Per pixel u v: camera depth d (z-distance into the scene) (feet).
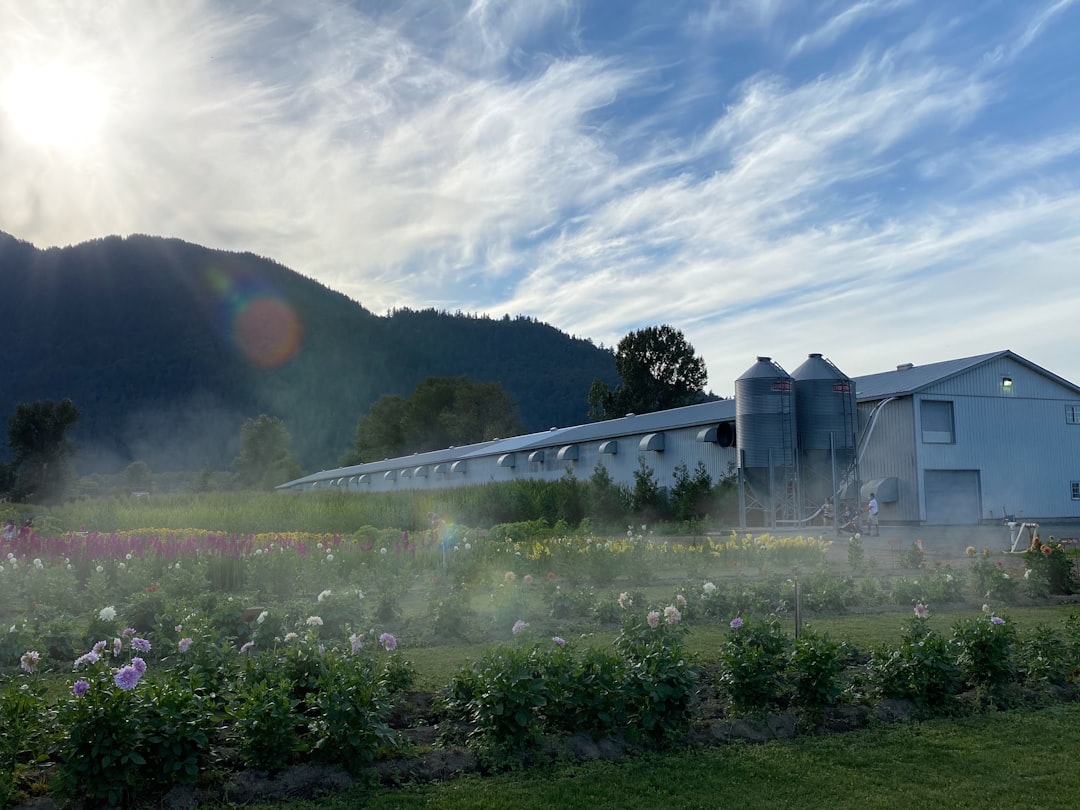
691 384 307.58
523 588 44.83
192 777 19.27
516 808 19.16
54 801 18.57
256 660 25.55
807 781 20.70
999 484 121.19
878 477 119.96
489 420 364.99
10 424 311.68
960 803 19.35
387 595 43.29
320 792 19.89
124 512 116.57
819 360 116.88
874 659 28.40
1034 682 28.78
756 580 57.41
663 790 20.20
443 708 24.90
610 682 23.29
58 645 35.70
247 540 64.69
